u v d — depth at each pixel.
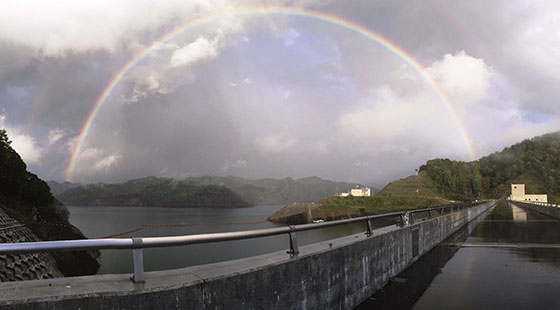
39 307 2.57
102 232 94.50
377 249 7.72
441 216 16.34
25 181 46.22
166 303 3.13
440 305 6.59
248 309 3.91
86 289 2.88
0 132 41.78
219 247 54.69
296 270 4.73
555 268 9.96
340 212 149.38
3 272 15.87
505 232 19.98
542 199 164.38
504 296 7.19
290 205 155.12
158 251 50.28
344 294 6.07
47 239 33.84
